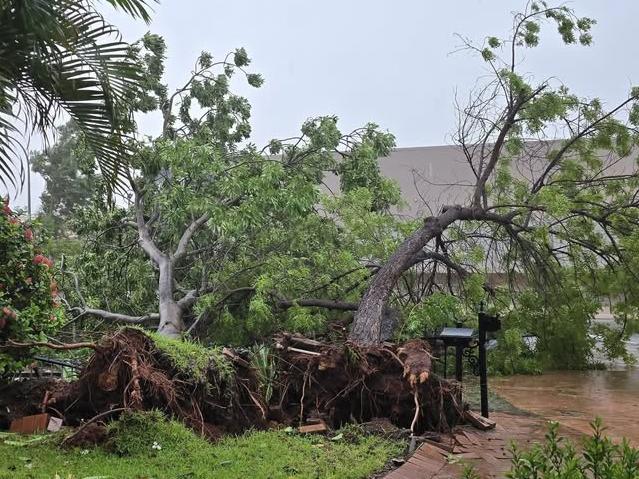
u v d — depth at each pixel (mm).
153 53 10438
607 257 9883
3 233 5227
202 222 9375
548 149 10344
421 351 5723
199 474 3799
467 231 10125
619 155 9914
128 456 4070
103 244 10352
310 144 10250
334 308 8547
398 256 7832
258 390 5496
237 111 11180
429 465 4523
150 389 4648
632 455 2428
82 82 4836
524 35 9594
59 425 4781
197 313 8836
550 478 2408
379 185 10266
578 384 9898
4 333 4910
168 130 10664
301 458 4301
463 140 9727
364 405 5641
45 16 4371
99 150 5199
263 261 8891
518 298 10195
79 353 7086
